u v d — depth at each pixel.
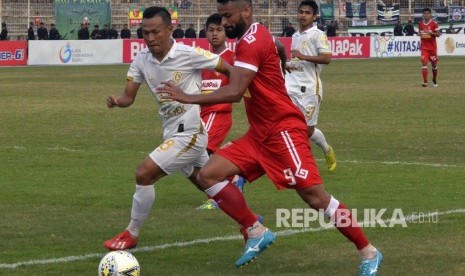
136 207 12.55
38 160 21.72
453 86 46.25
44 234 13.67
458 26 85.00
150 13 12.47
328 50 20.02
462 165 20.44
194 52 12.71
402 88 45.19
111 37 75.31
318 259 12.04
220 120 16.27
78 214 15.26
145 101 40.19
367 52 80.94
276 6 83.81
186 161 12.88
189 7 82.25
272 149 11.10
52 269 11.49
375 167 20.17
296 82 20.17
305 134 11.21
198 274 11.30
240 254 12.34
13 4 79.19
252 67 10.81
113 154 22.86
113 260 10.27
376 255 10.94
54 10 75.25
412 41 82.50
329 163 19.50
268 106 11.05
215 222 14.52
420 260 11.89
